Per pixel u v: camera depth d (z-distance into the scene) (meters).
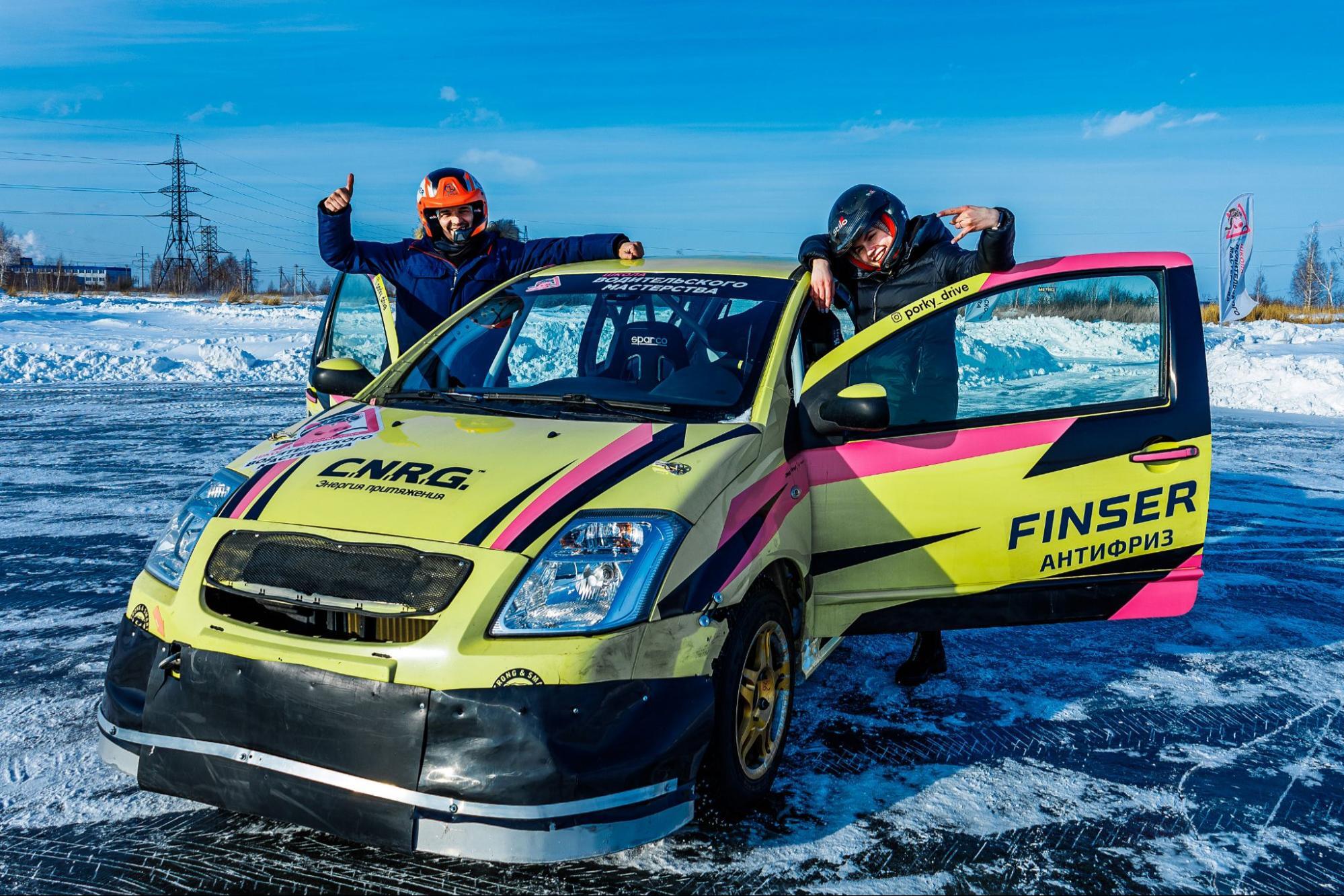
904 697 4.24
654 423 3.37
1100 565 3.84
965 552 3.73
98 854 2.88
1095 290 3.91
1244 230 25.42
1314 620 5.46
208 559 2.83
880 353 3.77
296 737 2.59
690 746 2.74
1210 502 8.37
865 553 3.67
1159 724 4.04
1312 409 15.17
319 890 2.74
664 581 2.78
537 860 2.50
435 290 5.27
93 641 4.64
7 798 3.18
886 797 3.35
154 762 2.74
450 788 2.50
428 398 3.76
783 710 3.36
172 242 89.38
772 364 3.66
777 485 3.37
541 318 4.16
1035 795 3.40
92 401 13.48
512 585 2.63
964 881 2.88
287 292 75.62
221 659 2.68
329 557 2.71
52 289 54.34
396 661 2.56
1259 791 3.49
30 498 7.58
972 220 3.83
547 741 2.52
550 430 3.29
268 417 12.22
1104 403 3.82
